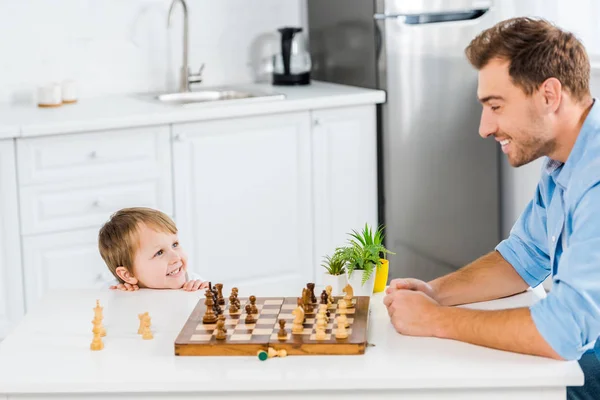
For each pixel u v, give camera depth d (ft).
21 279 13.41
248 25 16.48
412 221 15.44
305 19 16.67
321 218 15.03
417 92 15.01
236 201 14.43
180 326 7.54
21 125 12.92
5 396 6.57
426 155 15.30
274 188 14.64
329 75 16.20
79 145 13.37
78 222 13.58
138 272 9.00
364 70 15.20
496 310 7.08
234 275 14.66
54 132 13.10
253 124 14.30
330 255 15.19
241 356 6.86
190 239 14.26
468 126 15.42
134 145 13.67
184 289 8.64
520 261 8.13
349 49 15.51
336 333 6.95
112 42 15.65
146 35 15.83
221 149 14.19
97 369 6.71
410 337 7.18
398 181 15.23
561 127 7.30
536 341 6.75
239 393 6.56
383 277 8.35
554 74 7.09
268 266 14.85
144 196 13.88
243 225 14.56
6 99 15.08
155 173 13.85
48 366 6.78
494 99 7.23
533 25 7.16
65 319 7.75
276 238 14.83
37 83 15.23
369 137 15.06
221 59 16.40
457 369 6.57
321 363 6.71
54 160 13.28
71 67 15.43
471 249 15.93
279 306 7.70
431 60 14.97
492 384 6.45
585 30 14.93
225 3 16.26
